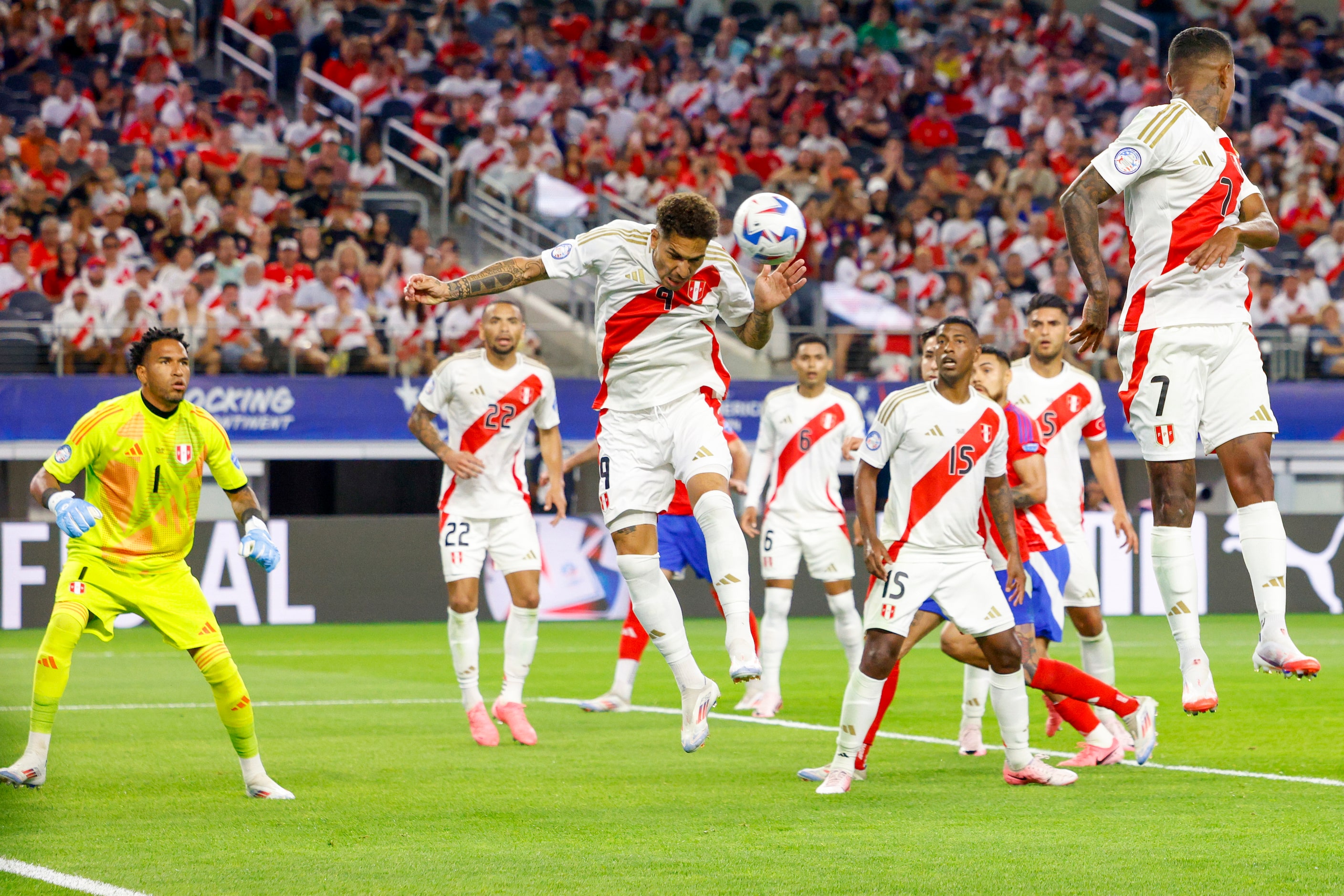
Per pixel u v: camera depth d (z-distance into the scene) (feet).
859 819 63.62
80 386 180.96
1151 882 51.55
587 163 240.32
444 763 80.33
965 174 260.01
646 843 58.54
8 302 190.70
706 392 69.92
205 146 223.51
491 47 272.92
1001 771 77.56
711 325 70.28
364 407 190.19
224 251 197.57
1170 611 63.77
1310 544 196.85
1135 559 192.13
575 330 203.92
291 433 187.93
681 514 105.29
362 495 222.07
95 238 200.03
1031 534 80.02
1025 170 256.32
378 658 142.92
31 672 126.82
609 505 70.13
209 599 176.14
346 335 193.06
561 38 274.57
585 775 76.13
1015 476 80.53
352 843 58.65
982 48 292.81
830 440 106.22
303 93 246.27
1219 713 100.07
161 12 257.14
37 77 229.45
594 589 188.34
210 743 87.25
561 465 96.22
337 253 203.82
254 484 188.65
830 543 106.22
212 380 185.37
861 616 191.42
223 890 50.60
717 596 67.67
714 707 107.55
